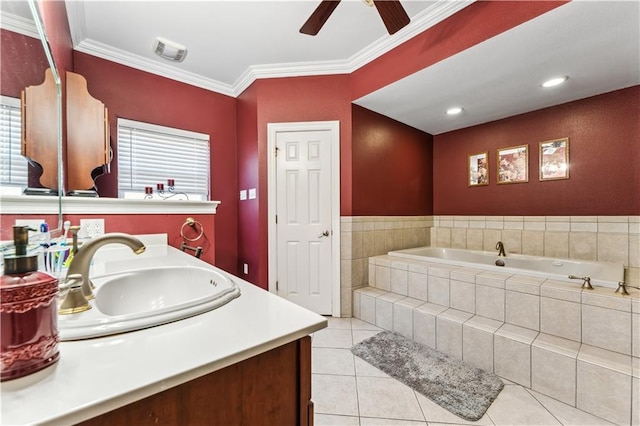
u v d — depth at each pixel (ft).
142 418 1.36
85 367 1.43
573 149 8.66
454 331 6.52
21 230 1.54
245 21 6.93
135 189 8.64
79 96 6.23
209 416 1.58
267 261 9.36
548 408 4.87
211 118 10.19
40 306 1.40
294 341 1.99
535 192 9.50
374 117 9.80
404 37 7.26
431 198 12.40
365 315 8.70
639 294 5.13
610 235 7.96
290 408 1.97
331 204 9.14
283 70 9.07
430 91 8.13
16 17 3.22
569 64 6.59
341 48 8.07
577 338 5.39
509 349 5.65
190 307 2.17
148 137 8.91
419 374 5.85
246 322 2.04
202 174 10.02
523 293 6.08
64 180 5.95
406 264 8.39
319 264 9.21
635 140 7.63
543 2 4.99
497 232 10.33
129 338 1.75
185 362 1.50
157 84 9.05
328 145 9.11
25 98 3.52
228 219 10.59
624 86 7.67
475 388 5.39
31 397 1.21
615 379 4.50
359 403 5.03
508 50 6.05
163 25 7.06
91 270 3.65
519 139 9.92
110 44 7.86
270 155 9.25
